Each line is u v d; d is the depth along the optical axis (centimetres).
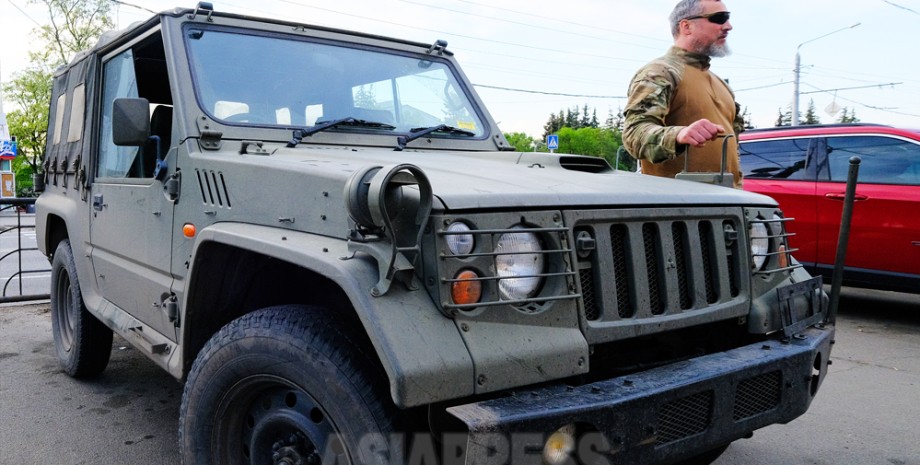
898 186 591
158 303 294
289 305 215
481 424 159
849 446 340
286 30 326
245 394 220
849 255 617
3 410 379
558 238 191
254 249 208
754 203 252
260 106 292
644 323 205
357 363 187
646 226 216
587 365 189
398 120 339
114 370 453
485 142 356
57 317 455
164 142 309
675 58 365
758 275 246
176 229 273
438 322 170
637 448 182
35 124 3128
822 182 634
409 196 180
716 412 202
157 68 351
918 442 346
